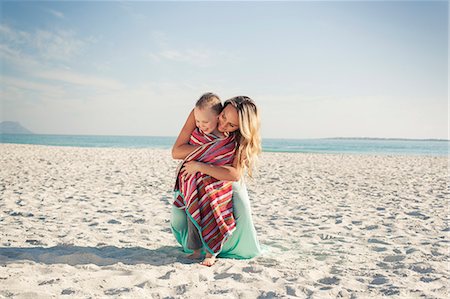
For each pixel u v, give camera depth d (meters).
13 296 2.48
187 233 3.61
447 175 12.40
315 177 11.24
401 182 10.31
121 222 5.16
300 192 8.33
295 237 4.56
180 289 2.75
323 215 5.90
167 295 2.66
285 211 6.21
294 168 14.05
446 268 3.35
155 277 3.01
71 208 6.09
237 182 3.55
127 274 3.04
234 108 3.29
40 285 2.72
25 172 10.80
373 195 8.01
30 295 2.49
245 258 3.62
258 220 5.54
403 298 2.63
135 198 7.20
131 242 4.13
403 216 5.81
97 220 5.26
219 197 3.43
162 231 4.77
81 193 7.57
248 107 3.30
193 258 3.59
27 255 3.46
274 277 3.05
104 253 3.65
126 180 9.77
